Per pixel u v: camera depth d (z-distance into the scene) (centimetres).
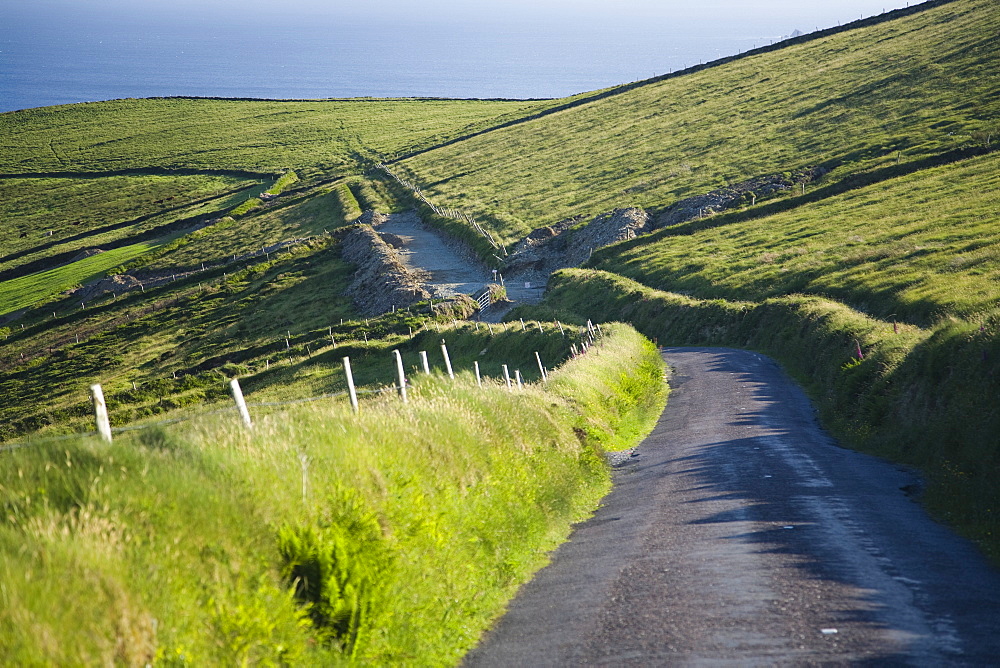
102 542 583
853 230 5553
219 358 6228
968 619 722
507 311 6034
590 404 2073
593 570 982
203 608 594
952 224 4872
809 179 7456
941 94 8438
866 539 1006
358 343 5288
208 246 10544
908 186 6338
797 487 1347
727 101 11525
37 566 546
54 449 683
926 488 1298
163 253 10588
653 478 1566
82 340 7581
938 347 1758
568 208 8831
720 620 750
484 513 1020
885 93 9156
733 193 7650
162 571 596
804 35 14738
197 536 647
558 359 3556
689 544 1042
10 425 5472
